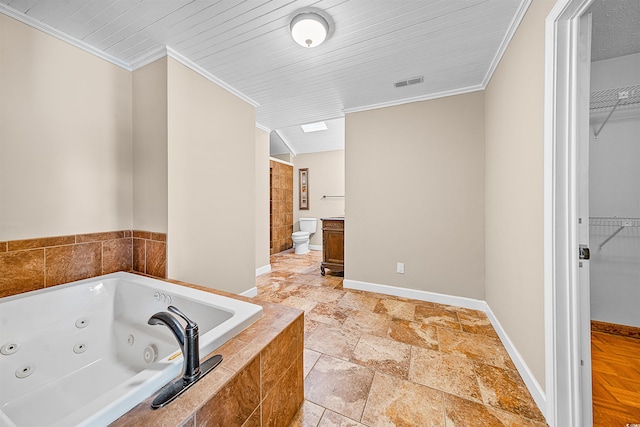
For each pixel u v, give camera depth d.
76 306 1.62
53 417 1.21
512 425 1.18
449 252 2.63
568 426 1.13
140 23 1.63
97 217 1.91
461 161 2.57
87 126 1.85
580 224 1.13
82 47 1.81
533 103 1.35
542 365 1.27
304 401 1.34
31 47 1.58
